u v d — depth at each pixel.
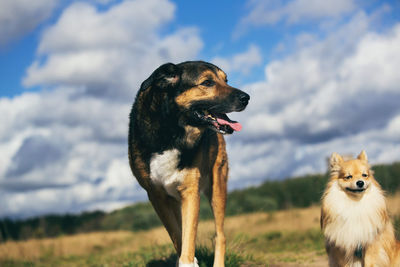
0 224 18.08
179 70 4.30
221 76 4.54
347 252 4.99
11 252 12.59
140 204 24.45
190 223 4.31
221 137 5.29
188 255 4.22
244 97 4.25
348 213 4.88
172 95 4.25
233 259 5.73
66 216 22.72
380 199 4.89
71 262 10.85
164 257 6.78
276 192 22.66
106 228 22.25
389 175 10.77
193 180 4.35
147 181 4.45
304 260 7.09
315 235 10.48
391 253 4.93
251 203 21.42
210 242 6.81
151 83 4.12
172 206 4.81
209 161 4.92
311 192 21.58
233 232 9.68
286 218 15.35
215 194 5.18
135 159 4.41
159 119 4.23
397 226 6.09
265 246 9.72
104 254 11.70
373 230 4.82
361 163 4.98
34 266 10.67
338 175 5.05
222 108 4.27
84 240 16.20
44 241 15.89
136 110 4.39
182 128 4.29
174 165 4.27
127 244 13.50
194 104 4.29
